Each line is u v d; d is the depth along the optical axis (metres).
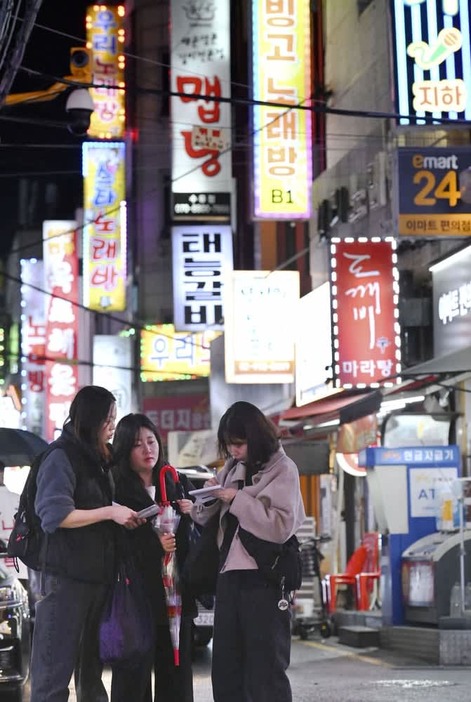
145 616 12.98
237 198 61.44
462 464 32.16
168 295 79.19
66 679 12.69
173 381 75.88
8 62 25.78
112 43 65.88
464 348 31.06
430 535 28.56
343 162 42.91
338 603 35.38
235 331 44.12
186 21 47.62
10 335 109.19
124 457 13.70
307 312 42.44
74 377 68.31
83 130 34.50
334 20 44.97
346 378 33.22
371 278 33.53
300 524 12.93
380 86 39.28
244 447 13.10
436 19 29.55
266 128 39.56
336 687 21.61
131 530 13.41
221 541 13.16
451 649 25.22
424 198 29.89
